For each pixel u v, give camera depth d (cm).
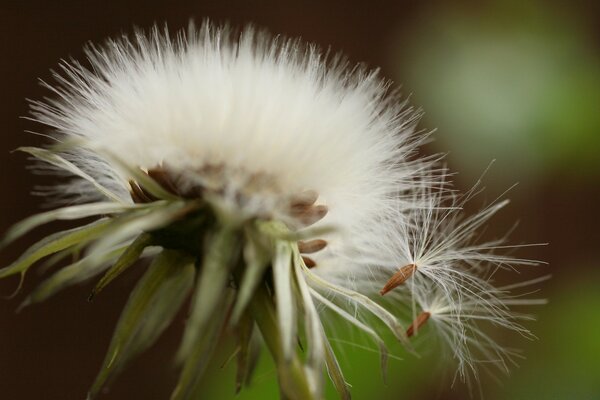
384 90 18
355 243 18
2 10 34
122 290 33
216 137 17
